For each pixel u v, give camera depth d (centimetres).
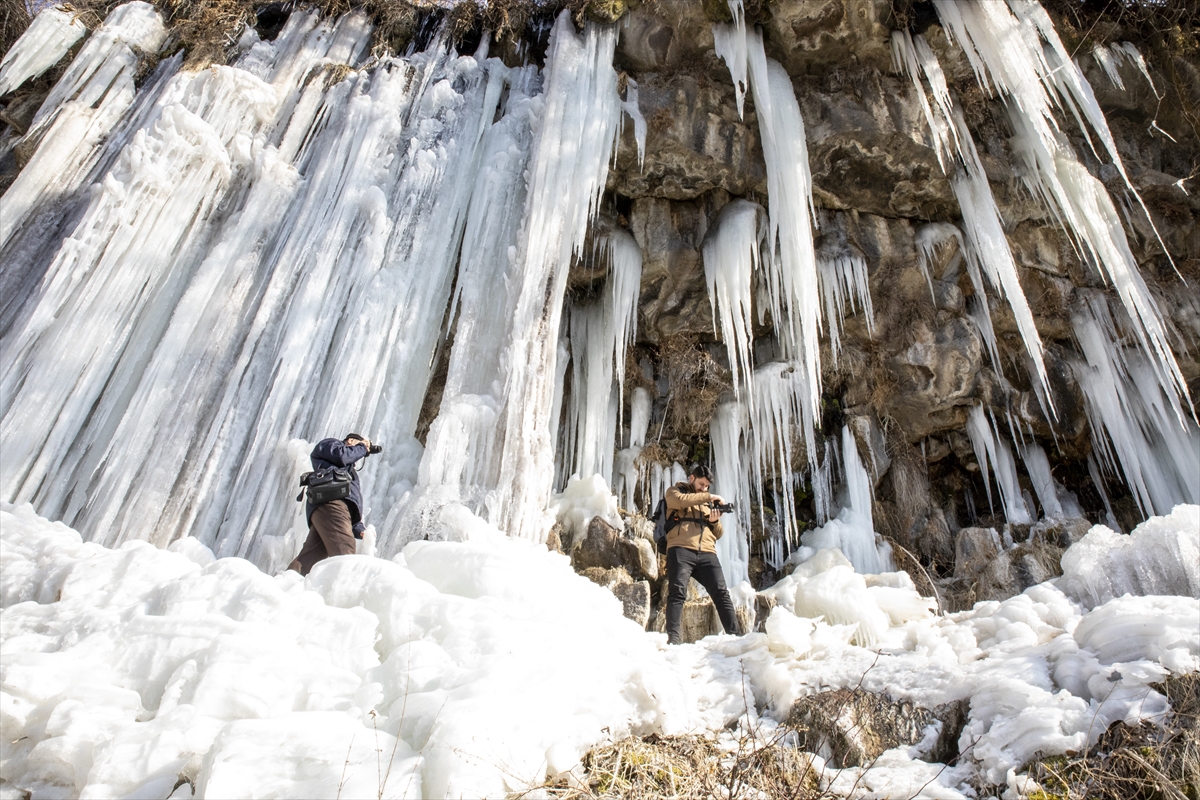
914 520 916
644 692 333
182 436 660
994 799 278
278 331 729
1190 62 899
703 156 858
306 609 347
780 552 879
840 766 310
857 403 941
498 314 769
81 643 317
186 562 404
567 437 893
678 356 926
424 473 664
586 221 824
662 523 595
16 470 619
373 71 916
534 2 952
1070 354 951
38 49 888
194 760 267
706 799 286
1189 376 930
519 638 339
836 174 884
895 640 437
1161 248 936
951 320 925
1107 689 312
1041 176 891
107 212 727
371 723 288
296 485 643
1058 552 767
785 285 836
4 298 732
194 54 885
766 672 363
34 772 273
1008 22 815
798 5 805
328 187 812
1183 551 487
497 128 872
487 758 258
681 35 848
